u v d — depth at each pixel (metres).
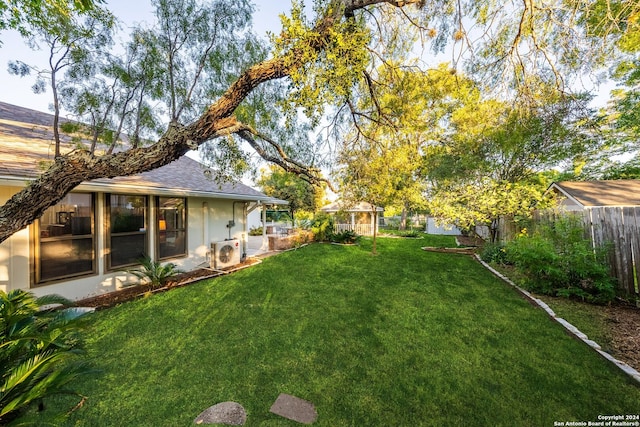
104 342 3.21
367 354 2.95
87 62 3.26
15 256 4.07
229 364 2.77
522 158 8.60
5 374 1.90
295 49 2.37
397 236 16.53
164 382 2.48
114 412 2.11
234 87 2.48
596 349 2.89
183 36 3.71
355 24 2.69
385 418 2.05
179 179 7.24
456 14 3.42
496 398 2.24
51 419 1.79
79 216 4.93
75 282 4.78
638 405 2.11
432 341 3.21
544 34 3.42
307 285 5.63
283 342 3.22
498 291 5.11
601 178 12.67
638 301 3.89
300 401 2.24
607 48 3.33
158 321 3.83
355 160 4.70
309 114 2.51
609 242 4.23
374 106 4.12
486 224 10.05
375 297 4.86
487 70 3.80
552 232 4.86
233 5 3.80
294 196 22.23
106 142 3.62
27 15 2.66
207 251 7.88
